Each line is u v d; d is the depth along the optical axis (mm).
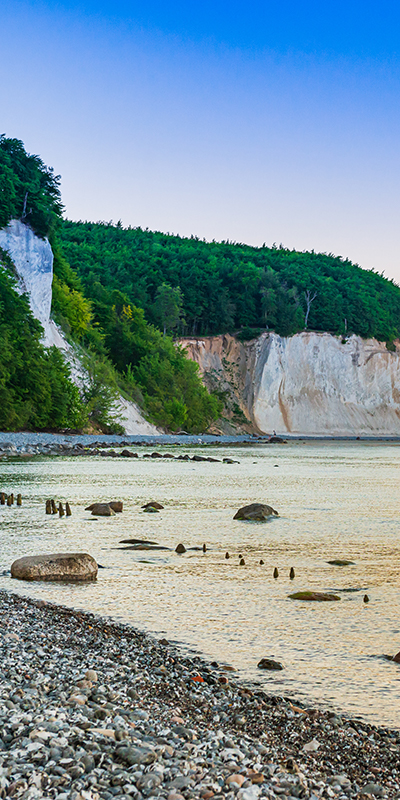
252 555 22641
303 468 67188
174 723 8219
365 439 163375
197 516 32062
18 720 7320
